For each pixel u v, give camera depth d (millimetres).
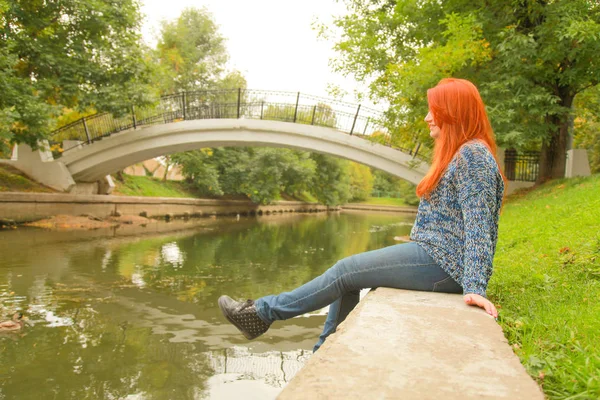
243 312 2572
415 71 12422
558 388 1702
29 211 17047
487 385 1250
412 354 1462
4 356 4723
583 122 21406
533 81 13289
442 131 2369
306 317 6500
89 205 20047
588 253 4457
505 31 11789
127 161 21906
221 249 13930
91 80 17984
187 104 21312
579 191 9961
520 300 3471
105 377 4273
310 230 23375
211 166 30656
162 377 4305
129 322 6070
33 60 16594
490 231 2143
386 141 18797
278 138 20109
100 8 16797
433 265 2281
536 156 16500
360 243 17250
